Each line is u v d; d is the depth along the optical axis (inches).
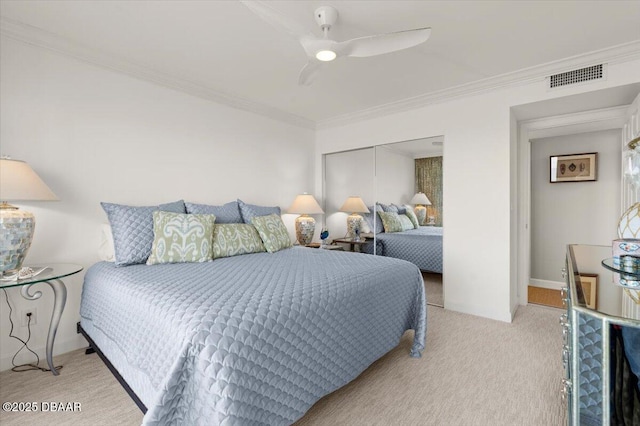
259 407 48.9
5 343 86.4
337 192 180.2
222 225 112.7
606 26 85.8
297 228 165.2
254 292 61.1
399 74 115.9
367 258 101.8
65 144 96.3
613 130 148.9
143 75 112.6
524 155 140.9
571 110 125.0
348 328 70.3
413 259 150.3
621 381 34.4
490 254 125.0
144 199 114.5
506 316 121.3
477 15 81.0
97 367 87.2
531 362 89.2
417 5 77.0
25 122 89.0
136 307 61.4
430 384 78.7
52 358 88.2
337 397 73.5
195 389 44.2
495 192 123.4
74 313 98.1
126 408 69.4
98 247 102.3
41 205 92.0
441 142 141.3
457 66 109.6
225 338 46.3
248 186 151.1
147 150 115.4
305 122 176.7
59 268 84.1
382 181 160.7
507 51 99.6
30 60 89.7
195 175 130.0
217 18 82.4
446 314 130.0
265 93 135.9
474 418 66.1
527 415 66.8
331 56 77.4
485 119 125.8
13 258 75.3
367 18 82.0
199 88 127.6
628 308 35.8
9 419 65.5
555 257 166.6
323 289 66.8
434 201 143.9
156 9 78.6
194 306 53.1
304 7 77.8
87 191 100.7
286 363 54.6
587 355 37.3
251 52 100.7
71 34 90.3
